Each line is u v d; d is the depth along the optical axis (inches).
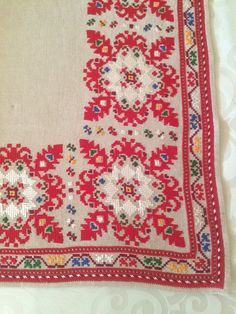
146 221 35.7
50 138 37.1
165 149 37.4
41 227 35.3
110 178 36.5
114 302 33.4
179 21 40.6
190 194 36.3
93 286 33.8
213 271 34.3
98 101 38.1
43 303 33.2
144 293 33.8
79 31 39.7
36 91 38.0
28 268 34.2
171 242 35.2
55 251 34.7
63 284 33.6
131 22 40.4
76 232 35.3
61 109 37.7
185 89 38.8
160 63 39.4
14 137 37.0
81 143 37.1
